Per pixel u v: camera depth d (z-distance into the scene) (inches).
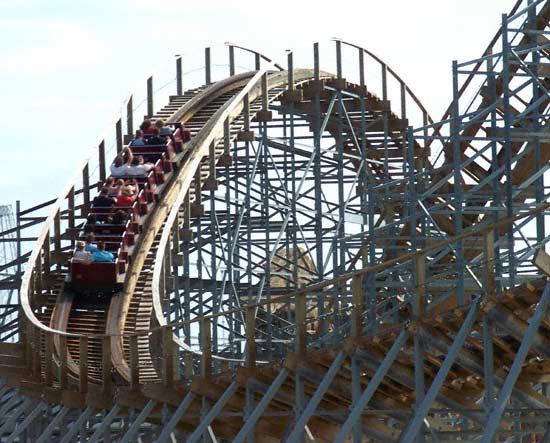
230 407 2677.2
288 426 2444.6
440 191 3467.0
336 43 4045.3
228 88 4185.5
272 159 3956.7
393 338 2235.5
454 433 2320.4
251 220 4237.2
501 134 3282.5
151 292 3304.6
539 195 2874.0
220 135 3779.5
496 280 2568.9
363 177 4163.4
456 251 2812.5
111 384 2834.6
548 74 2979.8
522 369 2317.9
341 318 3695.9
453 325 2176.4
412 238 3088.1
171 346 2684.5
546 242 2677.2
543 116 2866.6
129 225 3425.2
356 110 4178.2
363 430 2508.6
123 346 3115.2
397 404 2506.2
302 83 3996.1
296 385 2375.7
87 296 3348.9
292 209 3914.9
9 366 3125.0
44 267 3484.3
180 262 3518.7
